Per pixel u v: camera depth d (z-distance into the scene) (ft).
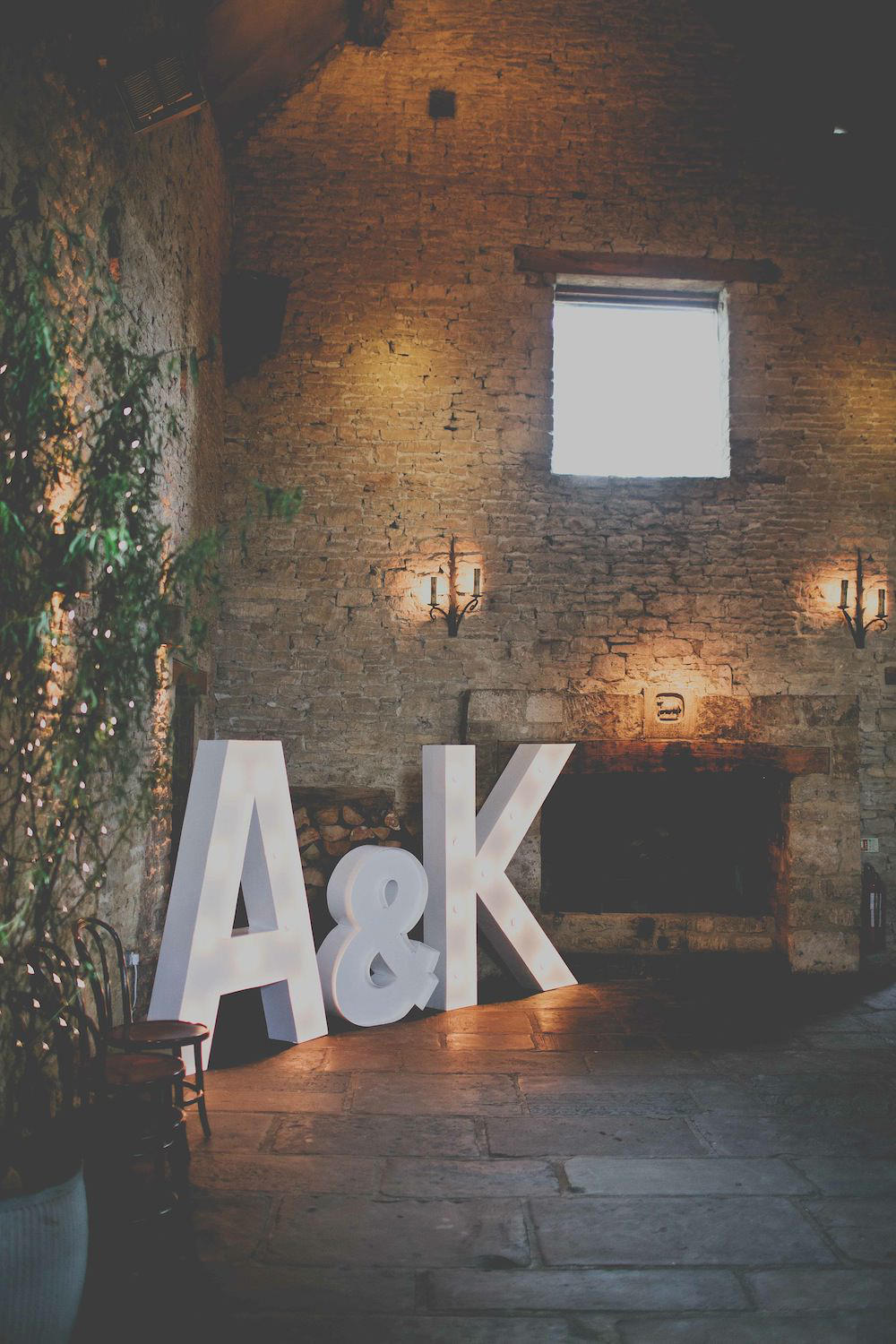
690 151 22.21
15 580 9.76
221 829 14.46
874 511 22.02
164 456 15.80
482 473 21.63
